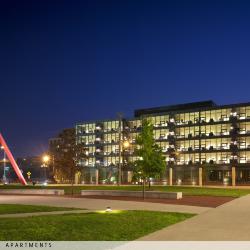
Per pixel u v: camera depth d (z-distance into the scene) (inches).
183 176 4522.6
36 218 699.4
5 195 1642.5
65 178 4338.1
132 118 5073.8
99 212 845.2
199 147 4483.3
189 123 4584.2
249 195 1576.0
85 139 5413.4
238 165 4210.1
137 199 1363.2
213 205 1117.7
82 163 5300.2
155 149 1546.5
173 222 738.2
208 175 4387.3
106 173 5123.0
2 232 542.9
